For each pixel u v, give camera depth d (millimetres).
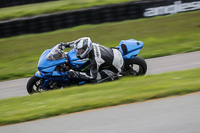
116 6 43344
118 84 18672
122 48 21719
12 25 41406
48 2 55094
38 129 13477
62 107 15531
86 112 14867
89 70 20859
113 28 41750
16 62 32000
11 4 53812
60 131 13047
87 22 43438
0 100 19047
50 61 20188
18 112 15680
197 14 45094
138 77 20297
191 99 14922
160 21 43344
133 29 40500
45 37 40688
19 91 23391
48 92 19172
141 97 15703
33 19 41656
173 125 12602
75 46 20422
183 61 26078
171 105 14516
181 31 37688
